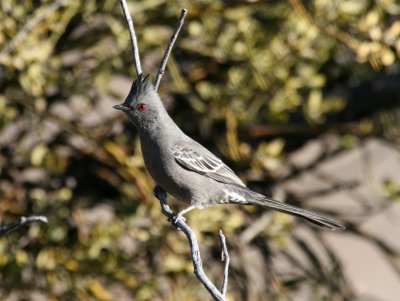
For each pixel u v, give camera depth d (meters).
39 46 12.00
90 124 13.95
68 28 12.86
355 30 13.25
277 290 13.70
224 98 13.27
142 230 12.55
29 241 12.48
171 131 10.59
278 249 14.29
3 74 12.43
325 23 13.16
